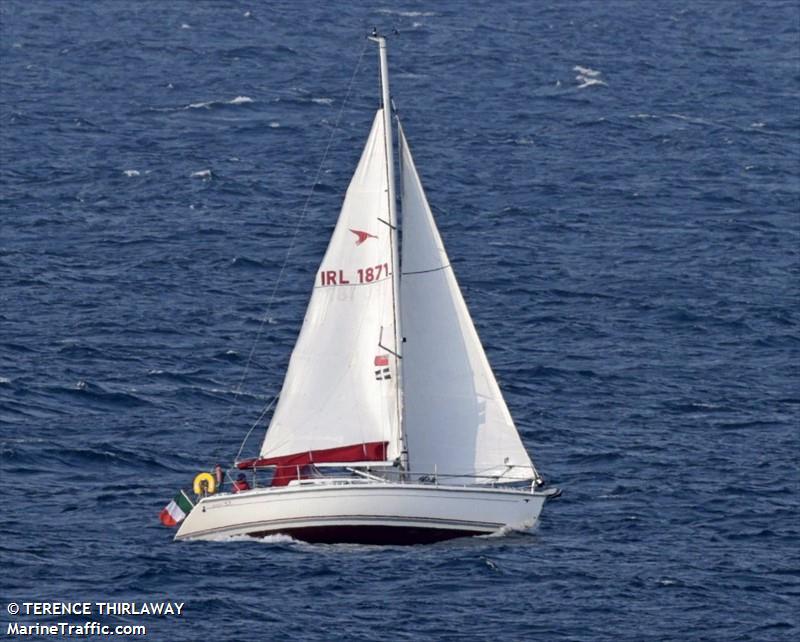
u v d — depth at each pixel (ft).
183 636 613.11
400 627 627.05
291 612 635.25
